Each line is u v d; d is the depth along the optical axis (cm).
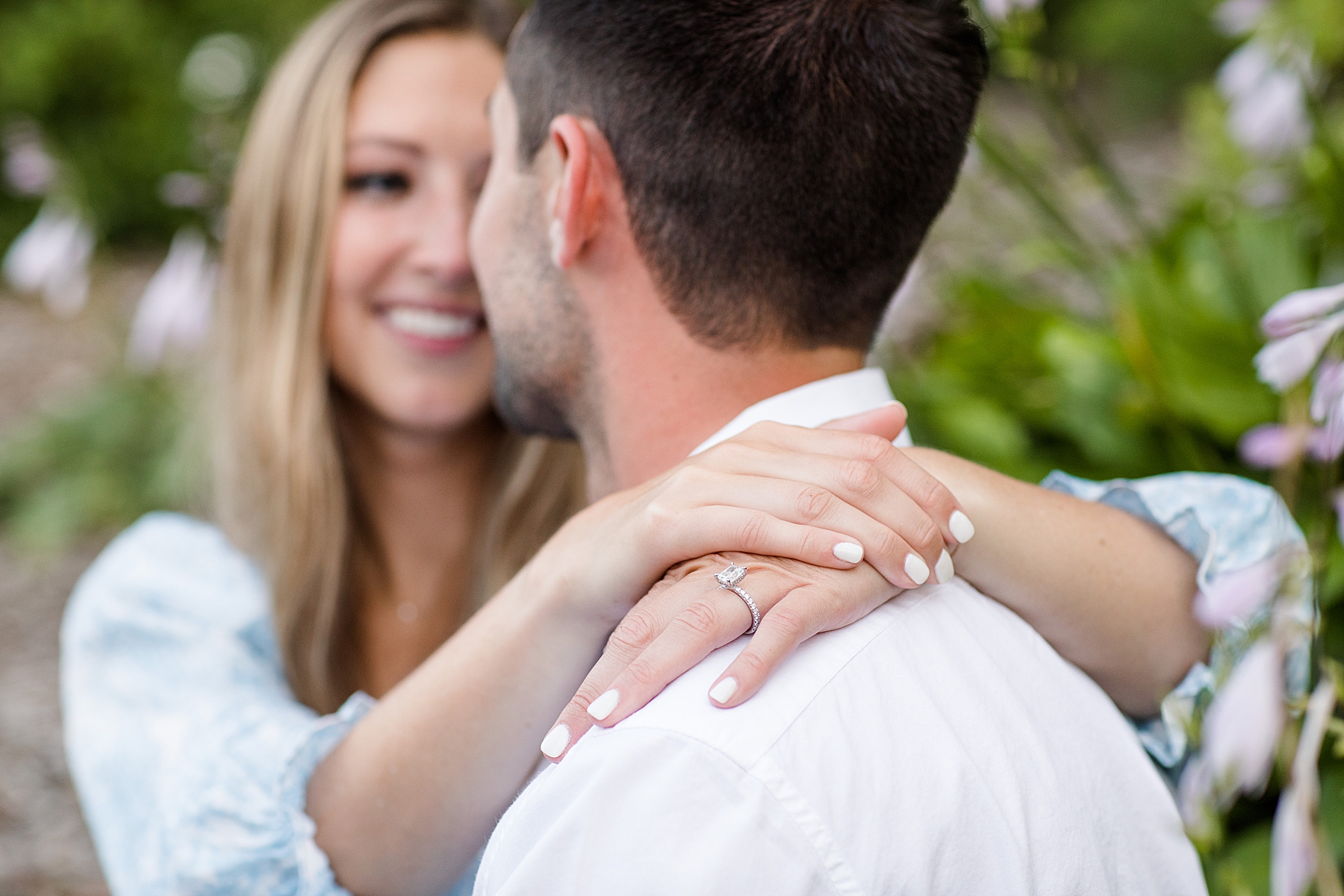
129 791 129
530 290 98
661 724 72
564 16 93
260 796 106
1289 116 209
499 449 170
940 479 93
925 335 266
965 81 95
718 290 91
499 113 102
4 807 284
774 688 73
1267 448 87
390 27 155
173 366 420
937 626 84
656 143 89
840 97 88
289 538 156
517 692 94
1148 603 96
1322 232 197
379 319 159
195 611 147
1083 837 81
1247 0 213
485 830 101
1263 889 134
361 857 102
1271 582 75
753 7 89
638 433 95
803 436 84
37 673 342
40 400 513
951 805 74
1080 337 201
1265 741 70
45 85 734
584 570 88
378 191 157
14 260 332
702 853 69
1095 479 193
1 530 429
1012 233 233
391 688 173
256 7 826
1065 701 89
